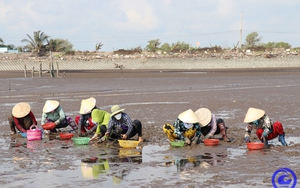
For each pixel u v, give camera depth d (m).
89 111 12.98
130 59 75.81
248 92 27.89
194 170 8.67
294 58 79.12
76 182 7.88
